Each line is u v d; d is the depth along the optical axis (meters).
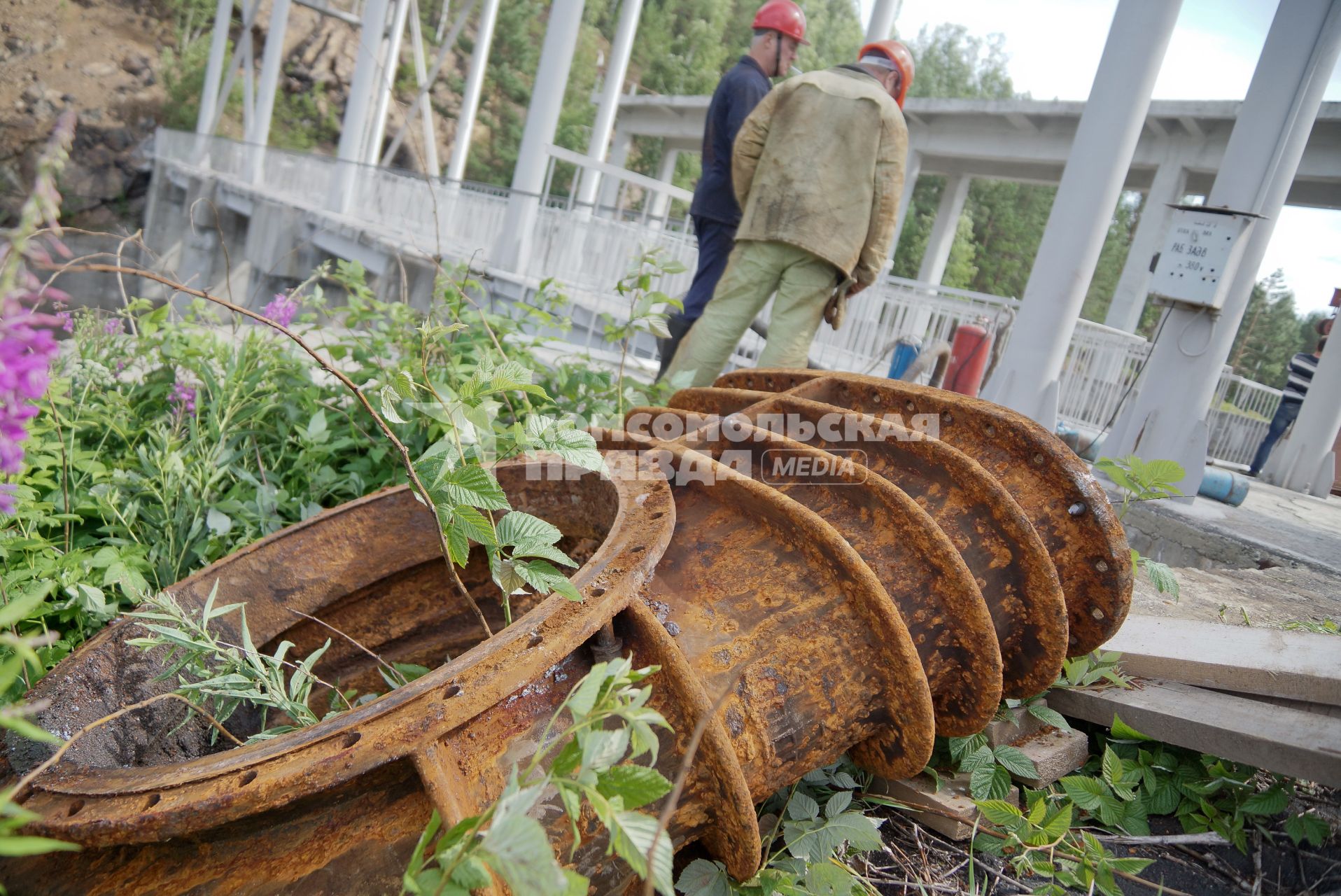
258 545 2.33
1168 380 7.11
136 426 3.75
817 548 1.91
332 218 17.55
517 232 12.09
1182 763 2.53
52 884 1.42
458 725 1.36
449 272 4.19
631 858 1.00
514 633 1.52
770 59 5.58
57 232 1.04
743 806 1.56
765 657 1.79
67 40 49.16
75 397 3.67
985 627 1.98
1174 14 6.43
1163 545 6.48
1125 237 66.44
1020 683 2.31
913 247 68.31
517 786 1.09
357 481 3.48
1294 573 5.07
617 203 27.59
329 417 3.92
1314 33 6.59
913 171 20.39
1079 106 16.70
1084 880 2.08
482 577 2.61
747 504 2.05
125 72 49.91
